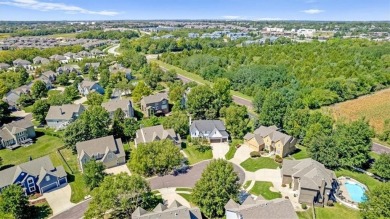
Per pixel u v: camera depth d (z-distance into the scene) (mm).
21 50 198625
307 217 51406
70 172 67375
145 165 64625
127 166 70125
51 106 95938
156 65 159375
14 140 80375
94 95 105875
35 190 60781
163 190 59938
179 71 170000
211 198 50531
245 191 59250
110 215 51594
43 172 60438
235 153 75812
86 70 165750
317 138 69812
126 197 50250
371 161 71125
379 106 109250
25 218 52188
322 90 113688
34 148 78562
